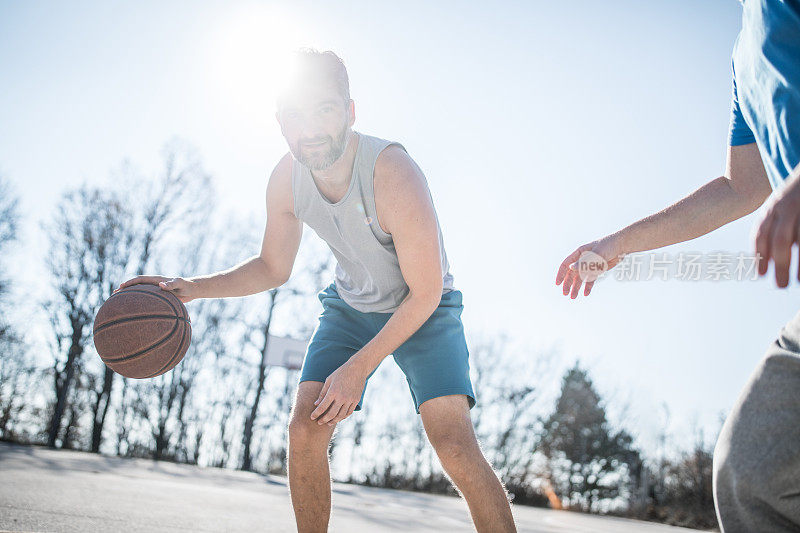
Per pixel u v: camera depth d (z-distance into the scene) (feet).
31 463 22.18
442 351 7.52
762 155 5.40
